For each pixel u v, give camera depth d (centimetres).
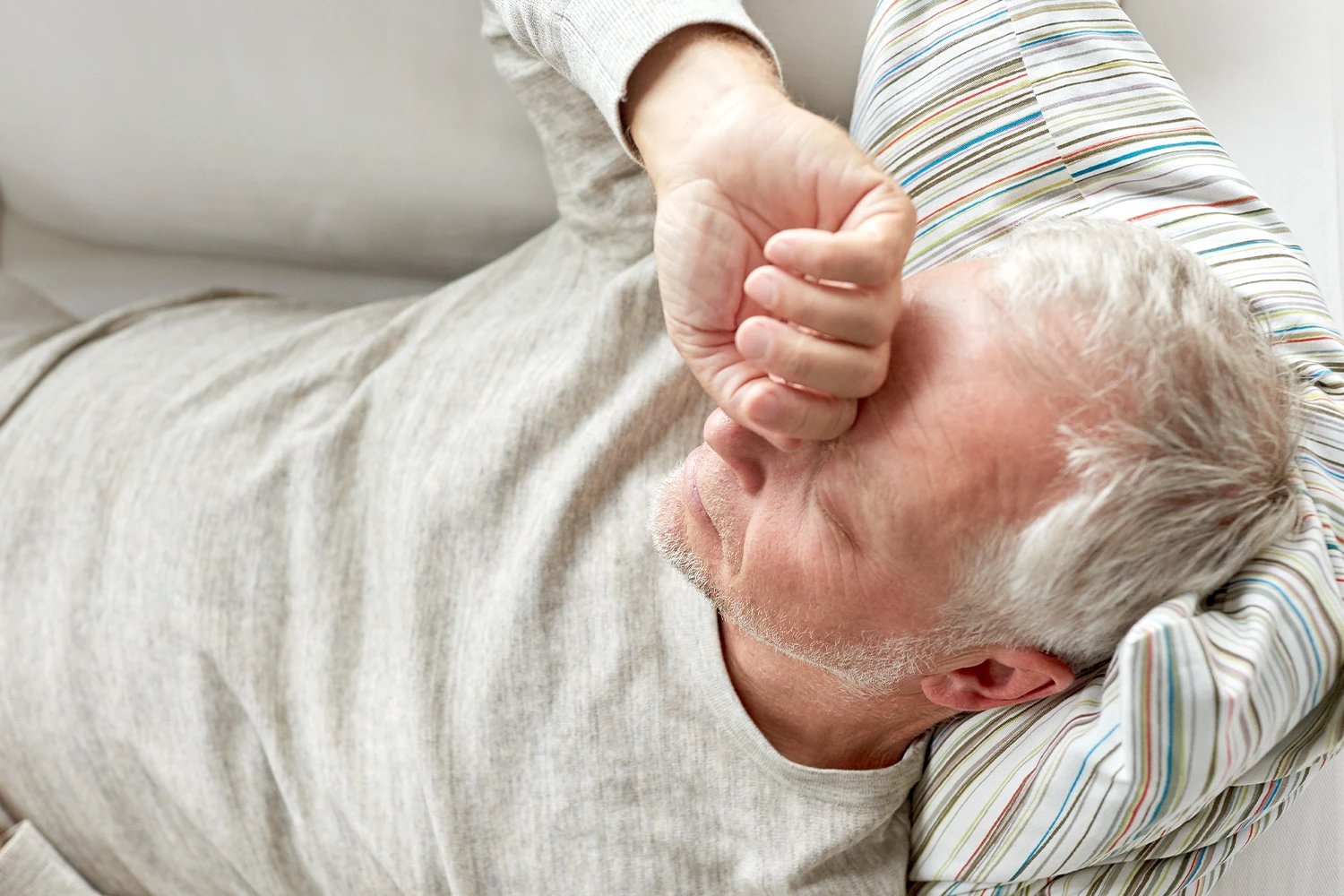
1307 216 77
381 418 84
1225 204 67
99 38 91
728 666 71
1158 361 47
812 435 47
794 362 43
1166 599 52
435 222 102
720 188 47
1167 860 64
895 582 54
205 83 92
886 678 61
